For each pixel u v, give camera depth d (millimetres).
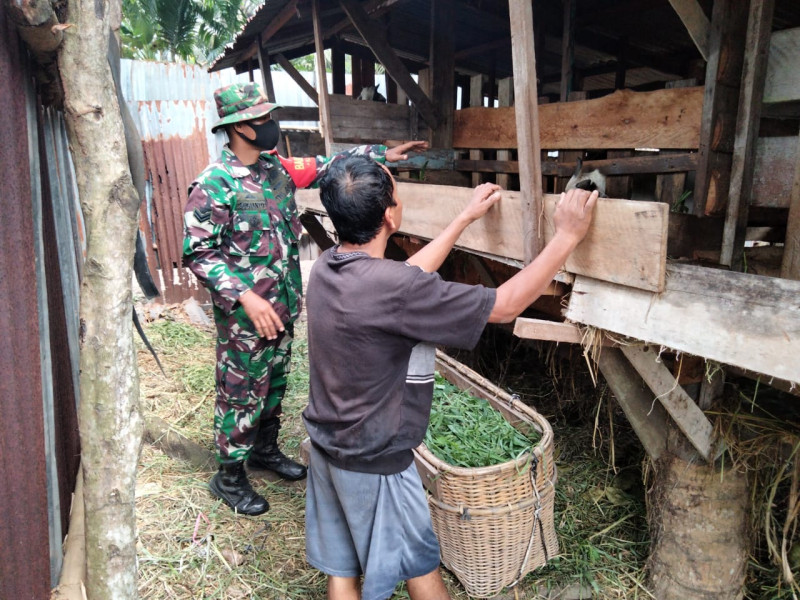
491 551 2215
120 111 1612
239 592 2357
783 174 1858
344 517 1707
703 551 2215
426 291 1464
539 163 1820
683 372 2029
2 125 1359
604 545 2604
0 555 1393
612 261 1703
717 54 1929
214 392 4254
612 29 4531
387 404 1552
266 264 2654
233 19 16422
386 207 1597
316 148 5766
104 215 1442
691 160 2361
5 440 1399
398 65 3688
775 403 2238
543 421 2455
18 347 1460
